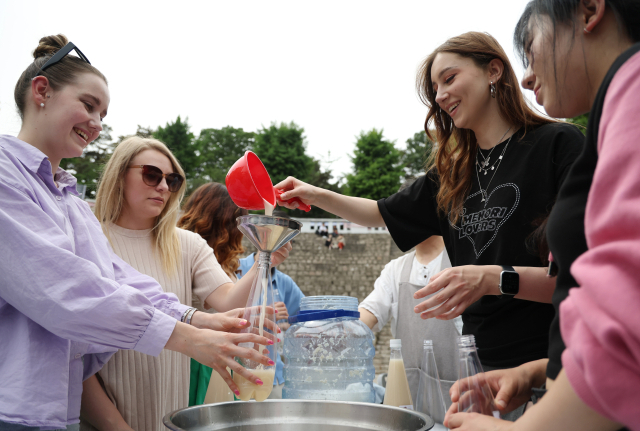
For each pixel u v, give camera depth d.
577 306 0.58
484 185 1.68
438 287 1.30
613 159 0.58
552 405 0.62
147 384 1.85
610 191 0.58
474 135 1.76
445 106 1.71
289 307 3.50
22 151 1.44
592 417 0.59
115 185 2.04
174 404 1.97
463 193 1.75
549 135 1.53
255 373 1.22
